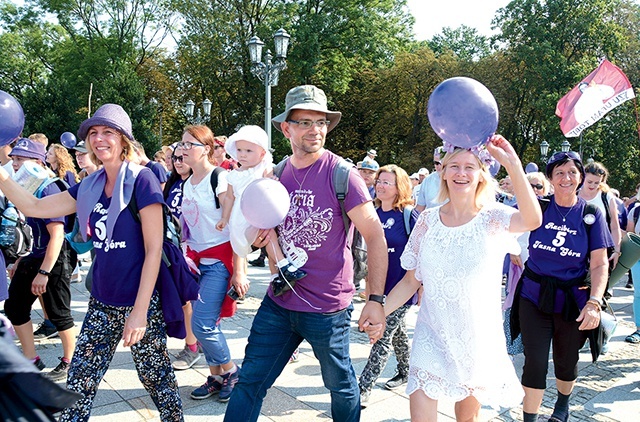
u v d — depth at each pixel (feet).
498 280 8.11
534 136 113.80
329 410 12.09
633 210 21.76
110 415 11.43
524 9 105.40
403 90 115.75
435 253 8.18
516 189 7.47
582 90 13.82
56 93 103.45
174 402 9.17
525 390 10.56
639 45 107.65
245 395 8.54
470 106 7.30
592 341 11.08
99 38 110.63
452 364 8.07
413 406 8.26
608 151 104.32
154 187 8.70
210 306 12.11
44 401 4.16
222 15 96.27
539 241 10.97
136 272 8.68
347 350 8.64
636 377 14.98
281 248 8.63
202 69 101.24
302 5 97.40
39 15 122.72
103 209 8.80
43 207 9.25
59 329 13.42
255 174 12.16
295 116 8.43
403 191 13.12
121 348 15.72
